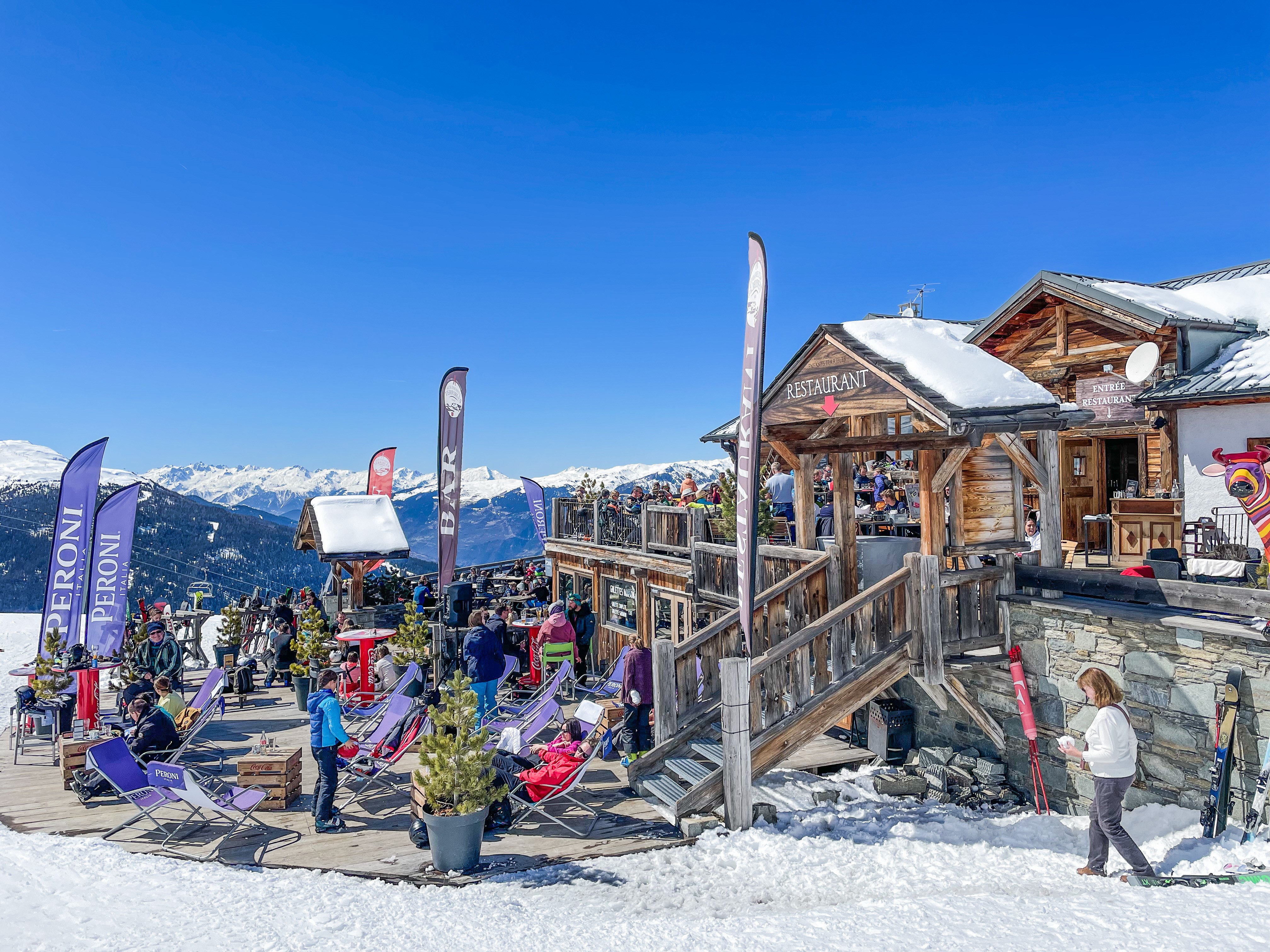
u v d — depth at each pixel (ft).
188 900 21.04
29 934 18.06
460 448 49.80
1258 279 47.55
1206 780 23.18
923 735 33.65
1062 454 49.78
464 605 55.57
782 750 27.73
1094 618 26.45
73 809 29.99
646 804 29.04
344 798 30.86
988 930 16.61
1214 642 22.99
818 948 16.25
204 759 36.14
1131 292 45.80
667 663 30.50
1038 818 26.78
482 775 24.22
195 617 65.16
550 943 17.66
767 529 42.96
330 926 19.02
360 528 67.31
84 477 48.98
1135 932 15.83
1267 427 35.45
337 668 50.57
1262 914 16.43
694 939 17.46
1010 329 50.24
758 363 26.45
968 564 30.63
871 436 31.91
